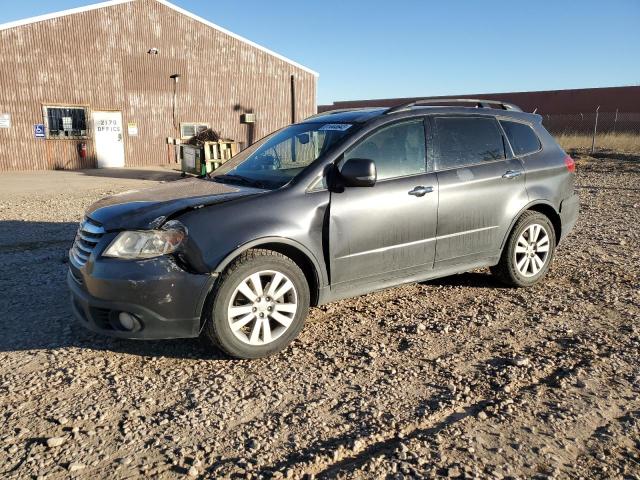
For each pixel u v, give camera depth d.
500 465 2.66
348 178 3.97
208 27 24.27
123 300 3.54
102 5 21.59
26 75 20.44
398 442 2.84
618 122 31.81
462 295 5.16
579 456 2.74
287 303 3.91
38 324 4.45
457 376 3.55
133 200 4.06
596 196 11.79
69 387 3.43
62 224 8.91
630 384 3.44
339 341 4.12
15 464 2.66
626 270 5.95
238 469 2.62
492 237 4.99
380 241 4.30
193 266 3.59
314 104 27.95
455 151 4.83
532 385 3.44
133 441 2.86
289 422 3.03
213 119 25.05
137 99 23.00
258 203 3.86
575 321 4.49
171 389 3.41
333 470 2.63
